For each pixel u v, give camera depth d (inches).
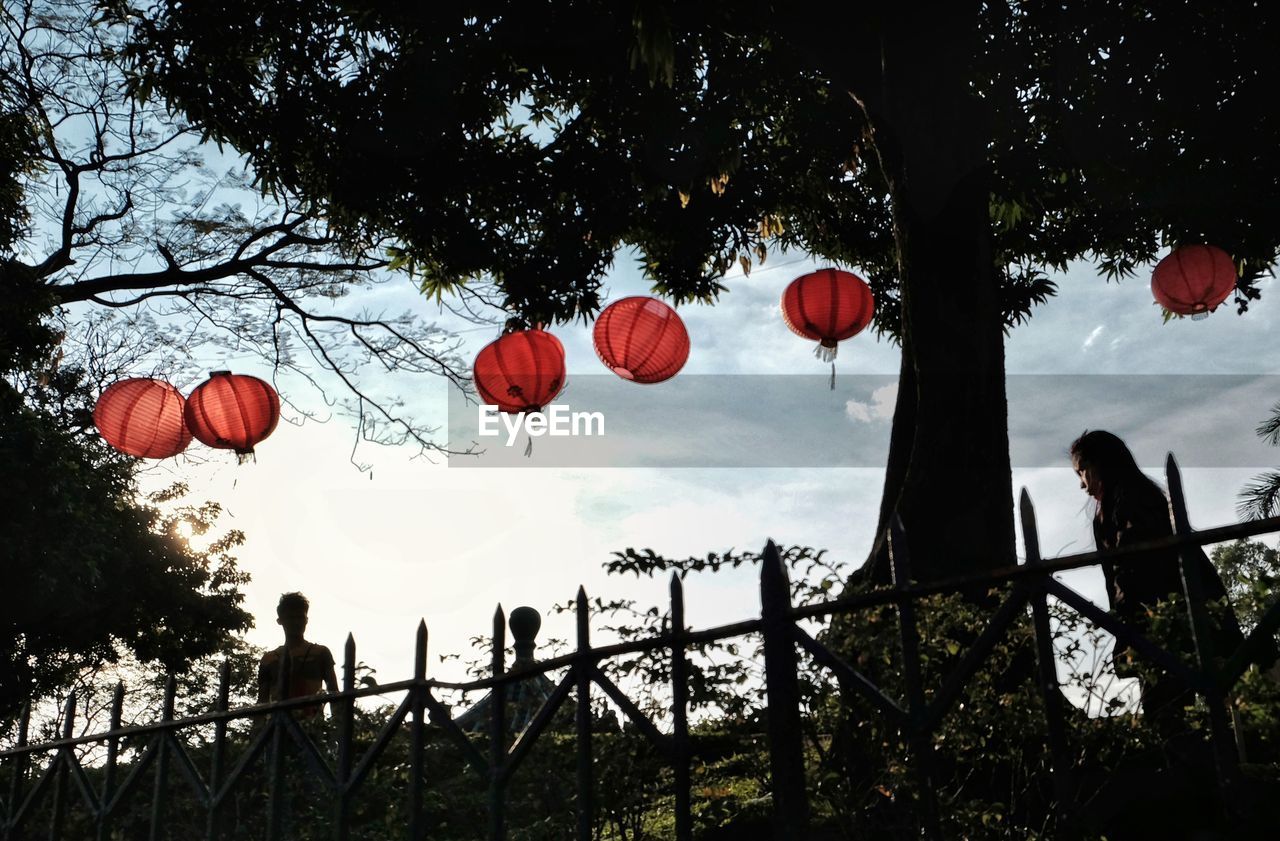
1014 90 311.0
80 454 547.5
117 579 593.3
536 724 114.4
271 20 337.1
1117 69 305.9
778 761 94.3
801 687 111.3
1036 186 339.6
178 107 360.8
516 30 312.0
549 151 361.4
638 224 378.6
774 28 264.4
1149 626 102.4
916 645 89.9
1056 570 82.1
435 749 151.9
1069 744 104.7
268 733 147.0
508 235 382.3
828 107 348.2
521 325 386.6
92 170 546.0
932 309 215.8
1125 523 154.9
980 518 199.6
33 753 197.2
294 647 254.1
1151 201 329.1
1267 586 100.0
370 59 347.6
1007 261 406.0
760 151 371.6
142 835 177.6
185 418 287.1
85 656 607.2
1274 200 315.3
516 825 137.0
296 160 363.9
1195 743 99.9
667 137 325.1
